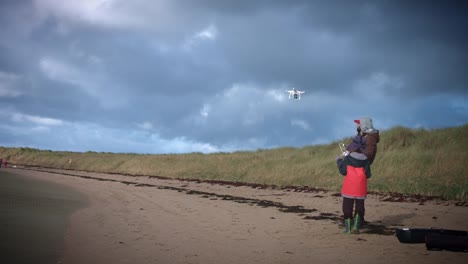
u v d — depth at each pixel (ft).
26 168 132.46
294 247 18.24
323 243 19.12
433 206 32.76
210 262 15.44
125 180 78.59
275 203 37.78
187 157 120.47
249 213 30.58
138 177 90.43
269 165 78.74
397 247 17.93
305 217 28.43
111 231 21.63
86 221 24.80
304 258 16.11
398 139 66.03
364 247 18.03
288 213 30.83
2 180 58.34
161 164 113.80
